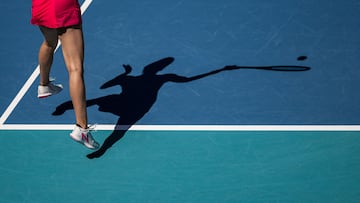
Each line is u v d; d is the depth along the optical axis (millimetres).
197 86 25906
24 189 20578
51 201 20031
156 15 30844
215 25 30016
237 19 30453
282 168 21375
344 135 23078
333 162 21641
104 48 28438
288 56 27875
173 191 20359
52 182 20875
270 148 22375
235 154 22062
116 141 22797
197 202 19875
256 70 26906
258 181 20766
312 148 22359
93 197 20188
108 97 25312
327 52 28109
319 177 20938
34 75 26812
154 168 21438
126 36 29266
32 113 24484
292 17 30578
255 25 29984
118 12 31109
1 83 26312
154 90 25688
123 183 20766
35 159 21953
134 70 26953
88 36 29250
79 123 21344
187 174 21125
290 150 22266
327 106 24812
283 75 26609
